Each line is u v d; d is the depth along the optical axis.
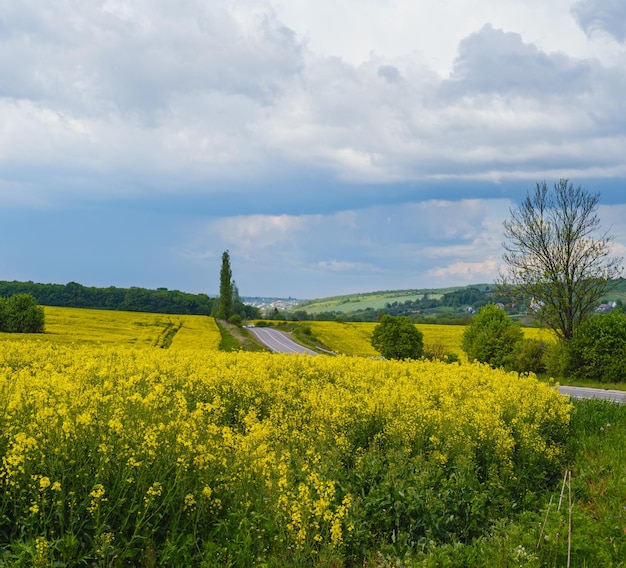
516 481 11.16
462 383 18.19
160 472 7.52
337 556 7.47
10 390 10.09
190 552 7.10
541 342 44.97
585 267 41.66
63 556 6.23
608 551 7.88
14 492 6.63
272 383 15.74
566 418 15.51
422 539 8.58
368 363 23.11
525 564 7.57
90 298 137.00
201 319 110.19
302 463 9.93
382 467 10.27
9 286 133.12
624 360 37.41
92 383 13.89
